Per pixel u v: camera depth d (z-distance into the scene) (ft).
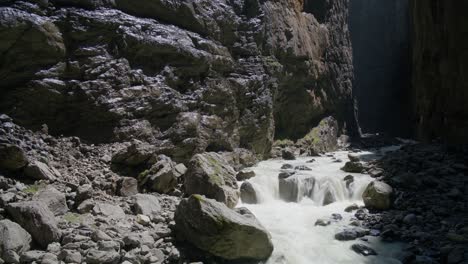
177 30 42.63
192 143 40.11
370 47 125.90
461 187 36.78
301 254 25.98
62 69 32.78
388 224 30.25
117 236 23.12
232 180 35.04
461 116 50.88
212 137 44.19
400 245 27.09
